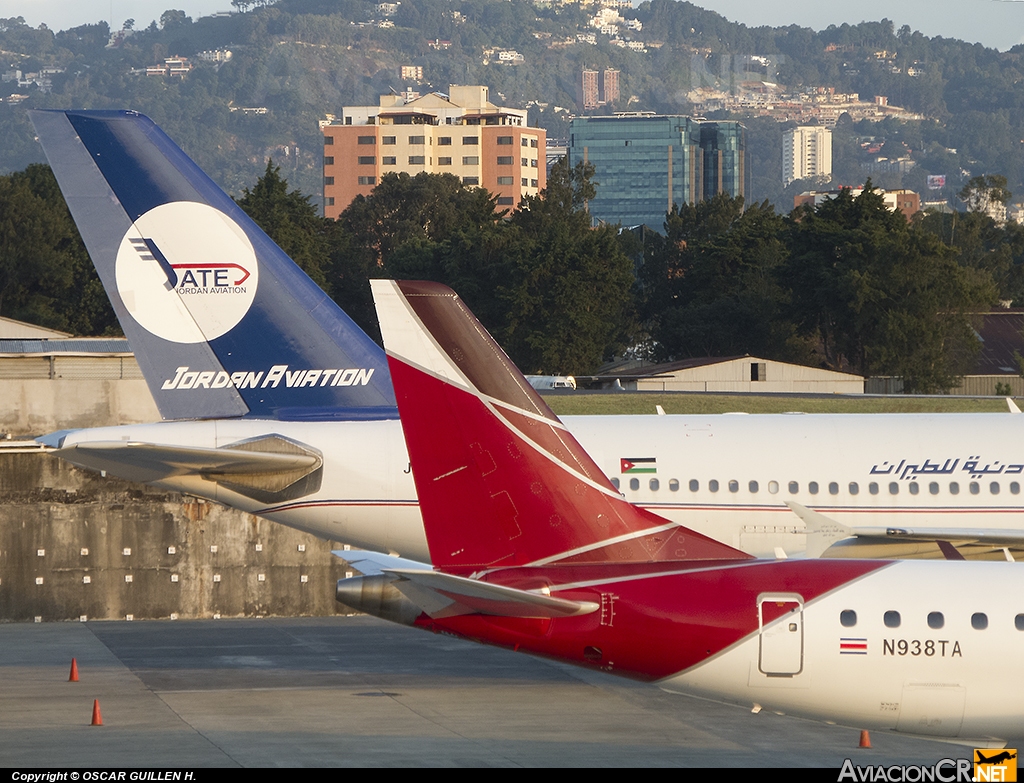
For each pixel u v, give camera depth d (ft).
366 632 508.53
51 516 540.93
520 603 266.98
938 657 271.69
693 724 355.97
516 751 324.80
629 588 276.62
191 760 313.12
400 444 404.57
